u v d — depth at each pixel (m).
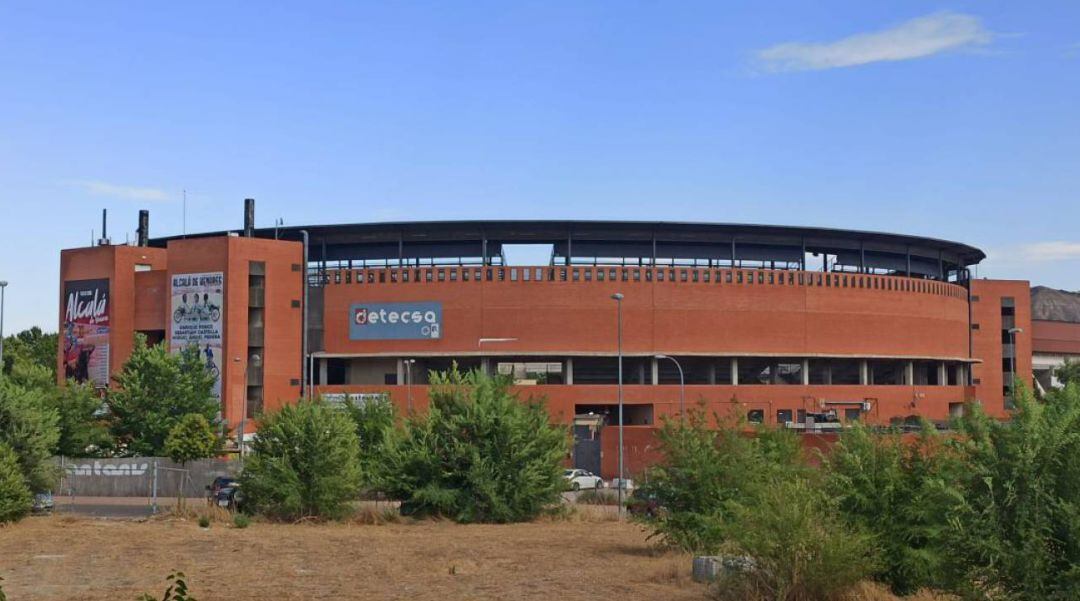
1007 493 17.44
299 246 98.75
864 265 110.06
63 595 22.73
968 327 122.06
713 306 100.44
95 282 100.69
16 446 40.91
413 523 43.91
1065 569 17.02
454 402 46.41
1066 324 142.50
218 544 33.41
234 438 85.25
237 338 94.06
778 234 103.50
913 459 23.59
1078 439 17.33
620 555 30.91
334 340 99.75
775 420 98.81
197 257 95.44
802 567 21.17
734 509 23.98
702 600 22.06
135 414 73.69
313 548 32.53
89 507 53.19
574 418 91.06
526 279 98.50
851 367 110.00
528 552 31.72
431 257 104.06
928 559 21.80
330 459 44.00
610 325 98.69
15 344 134.38
